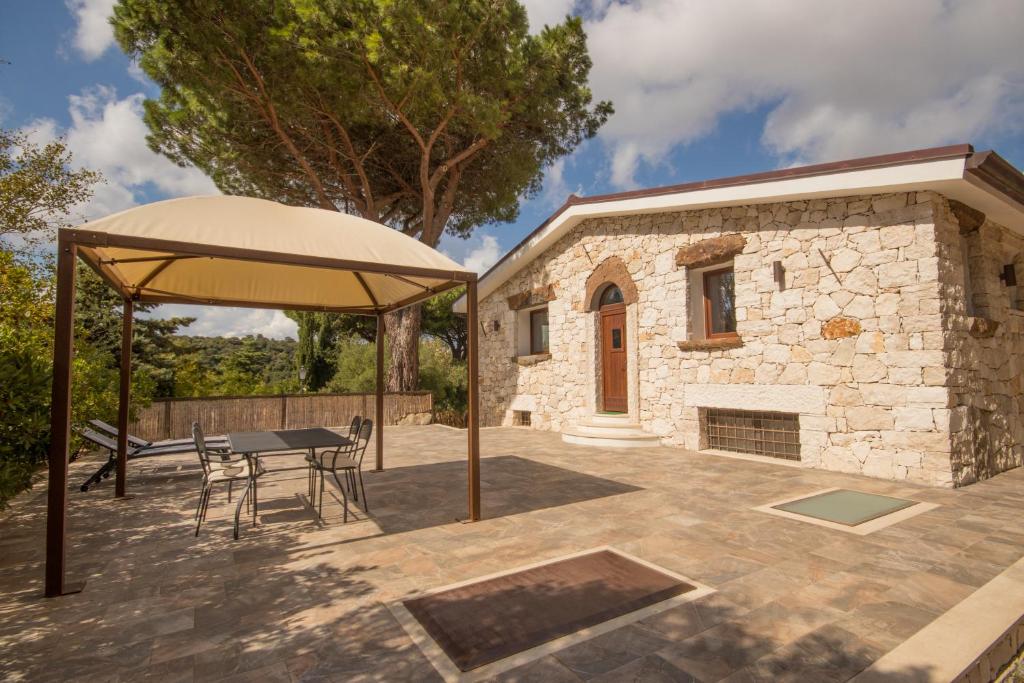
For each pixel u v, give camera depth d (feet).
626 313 34.06
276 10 33.09
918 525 14.80
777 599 9.91
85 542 13.99
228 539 14.16
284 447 16.26
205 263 19.66
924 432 20.39
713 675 7.32
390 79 34.17
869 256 22.40
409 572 11.54
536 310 45.68
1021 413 25.84
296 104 36.94
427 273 15.53
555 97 43.06
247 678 7.38
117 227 11.66
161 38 33.45
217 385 78.43
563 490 19.65
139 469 26.73
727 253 27.96
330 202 43.55
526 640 8.38
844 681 7.16
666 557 12.27
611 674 7.38
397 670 7.56
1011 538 13.58
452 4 33.01
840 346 23.18
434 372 70.59
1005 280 25.62
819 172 22.68
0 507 12.21
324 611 9.59
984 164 18.97
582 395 37.58
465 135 44.50
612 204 32.65
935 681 7.14
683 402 30.37
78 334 25.31
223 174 45.57
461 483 21.36
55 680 7.35
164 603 10.02
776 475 22.26
